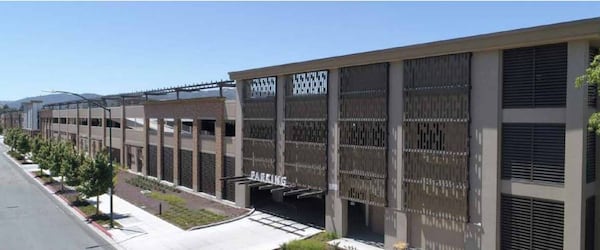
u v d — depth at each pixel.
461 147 21.28
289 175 30.53
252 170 33.91
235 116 36.28
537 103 19.06
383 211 27.17
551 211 18.83
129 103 61.44
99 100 65.62
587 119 18.16
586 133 18.12
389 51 23.78
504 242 20.33
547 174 18.91
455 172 21.53
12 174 60.28
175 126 45.75
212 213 33.25
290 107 30.52
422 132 22.88
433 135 22.42
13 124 164.25
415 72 23.14
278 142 31.55
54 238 27.83
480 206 20.75
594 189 19.70
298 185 29.88
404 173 23.66
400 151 23.92
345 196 26.77
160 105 48.78
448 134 21.78
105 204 37.22
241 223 30.53
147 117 52.06
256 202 36.00
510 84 19.89
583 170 17.84
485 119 20.50
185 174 44.53
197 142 41.81
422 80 22.83
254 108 33.69
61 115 91.75
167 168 48.25
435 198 22.39
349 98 26.47
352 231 27.83
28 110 127.94
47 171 62.28
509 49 19.88
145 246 25.91
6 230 29.81
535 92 19.09
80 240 27.36
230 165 37.25
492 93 20.23
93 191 32.59
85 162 34.16
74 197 41.41
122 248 25.66
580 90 17.70
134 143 56.28
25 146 77.12
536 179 19.27
